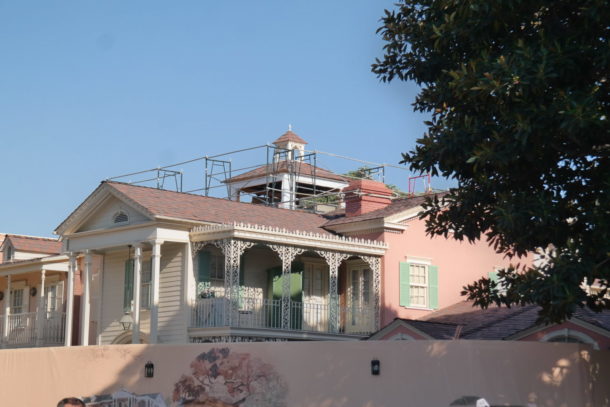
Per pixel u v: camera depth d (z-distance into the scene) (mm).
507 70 16281
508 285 19109
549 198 16984
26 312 37312
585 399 19656
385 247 31750
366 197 34438
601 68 16750
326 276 33031
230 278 28438
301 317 30953
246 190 49625
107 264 33094
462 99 18047
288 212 34938
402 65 19656
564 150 17031
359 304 32188
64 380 22266
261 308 30062
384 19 20016
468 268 34062
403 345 19688
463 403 19188
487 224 18984
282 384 20125
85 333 31328
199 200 32250
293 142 48812
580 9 16734
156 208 29422
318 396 19875
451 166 18344
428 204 19578
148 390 21172
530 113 16328
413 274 32500
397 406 19438
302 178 47688
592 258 16766
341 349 19969
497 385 19297
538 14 17656
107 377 21719
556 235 17578
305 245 30000
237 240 28688
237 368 20500
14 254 39719
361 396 19672
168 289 30219
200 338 29047
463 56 18812
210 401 20531
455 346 19500
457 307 31578
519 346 19578
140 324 31000
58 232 32438
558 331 23969
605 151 17250
